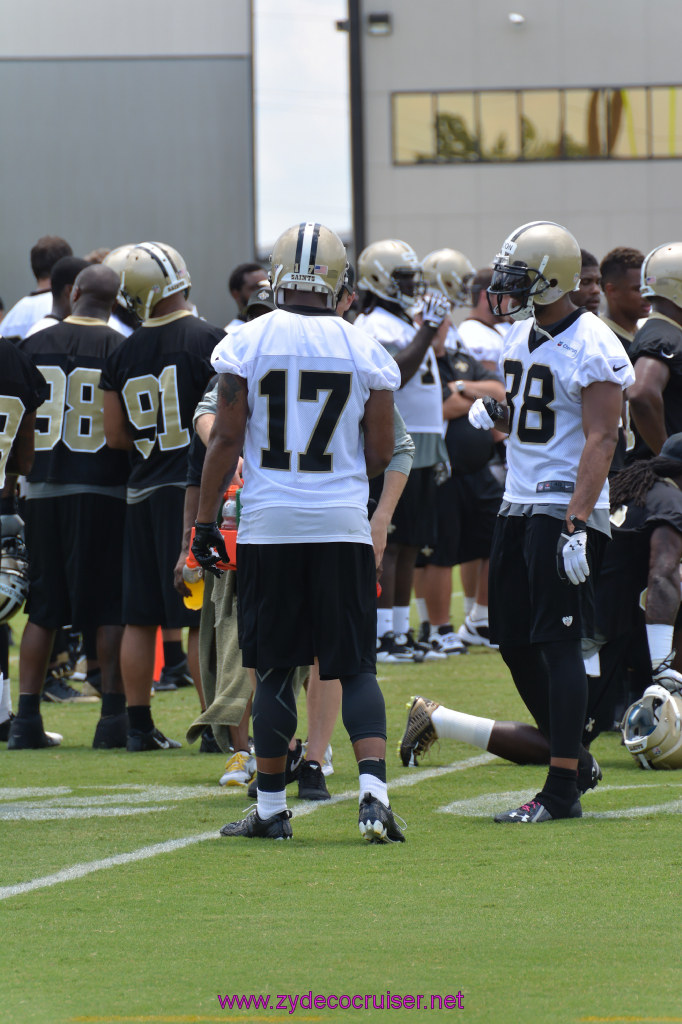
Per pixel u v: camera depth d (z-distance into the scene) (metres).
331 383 16.52
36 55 102.62
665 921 13.02
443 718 21.70
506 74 111.81
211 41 102.88
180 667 32.78
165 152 103.19
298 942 12.52
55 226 103.38
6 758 23.69
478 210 112.81
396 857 15.81
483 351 38.75
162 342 23.84
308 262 16.72
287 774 19.80
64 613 25.17
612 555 22.47
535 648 19.11
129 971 11.77
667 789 19.89
